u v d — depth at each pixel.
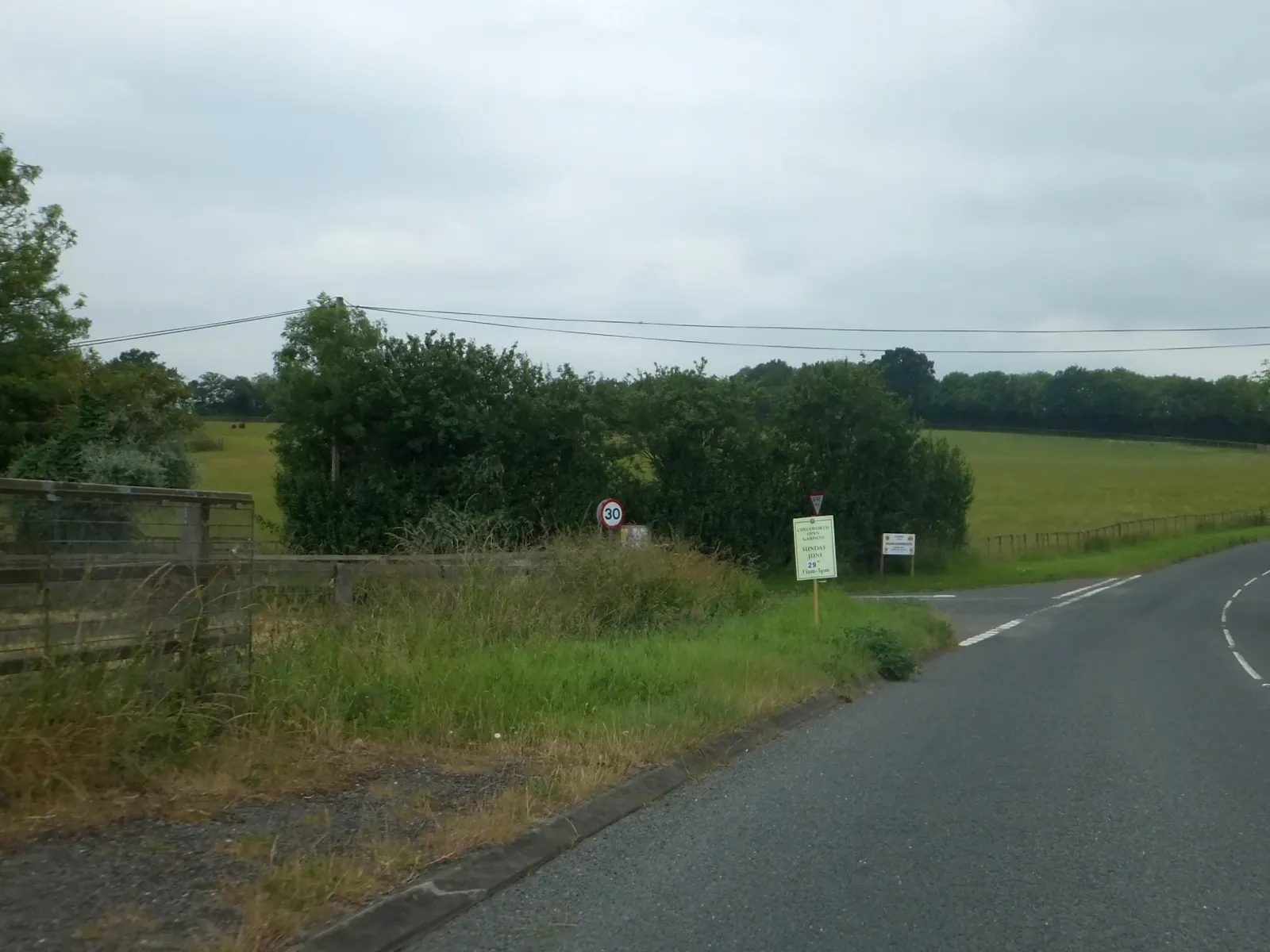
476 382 37.72
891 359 126.81
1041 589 40.91
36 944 5.02
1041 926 6.09
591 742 9.46
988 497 83.81
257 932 5.25
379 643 11.33
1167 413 119.12
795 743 11.16
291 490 37.09
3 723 6.84
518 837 7.15
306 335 36.94
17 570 7.05
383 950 5.56
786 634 16.77
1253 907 6.43
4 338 33.03
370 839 6.78
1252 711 13.94
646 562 18.58
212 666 8.50
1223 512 78.25
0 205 33.19
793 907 6.34
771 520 44.31
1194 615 30.77
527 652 12.73
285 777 7.91
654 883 6.72
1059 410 122.00
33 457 30.84
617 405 41.62
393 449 37.47
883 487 45.97
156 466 31.23
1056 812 8.55
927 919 6.18
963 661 19.08
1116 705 14.13
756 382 46.56
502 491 36.88
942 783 9.50
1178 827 8.15
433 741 9.23
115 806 7.04
